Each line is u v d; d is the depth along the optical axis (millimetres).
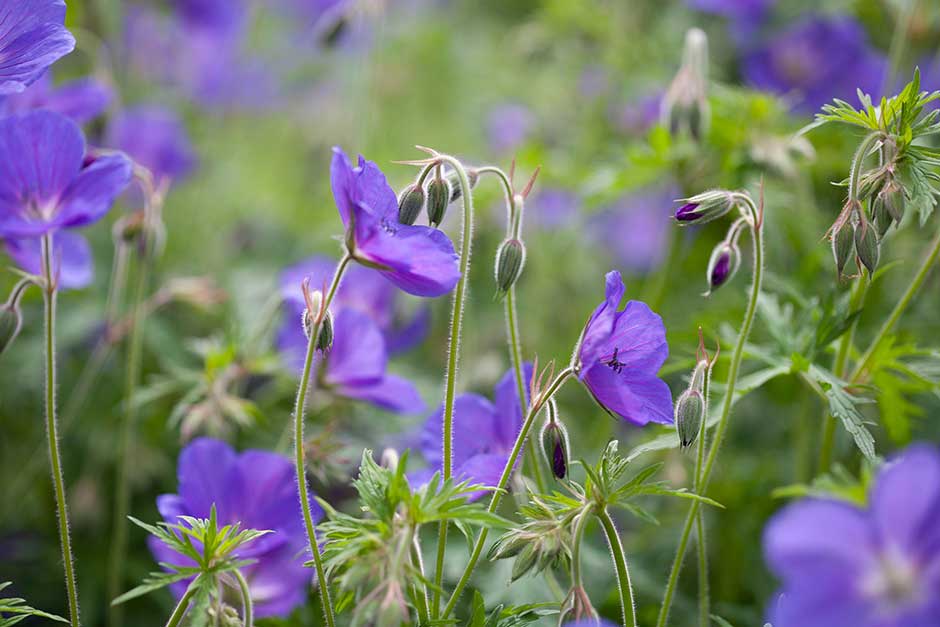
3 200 722
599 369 695
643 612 837
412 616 709
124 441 858
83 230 1104
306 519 698
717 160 932
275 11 1661
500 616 715
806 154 896
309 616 786
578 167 1036
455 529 850
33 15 735
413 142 1533
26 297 977
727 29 1199
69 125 720
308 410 903
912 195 723
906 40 938
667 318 989
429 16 1706
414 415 950
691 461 879
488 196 991
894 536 639
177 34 1404
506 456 739
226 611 712
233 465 769
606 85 1241
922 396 896
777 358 794
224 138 1545
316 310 698
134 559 939
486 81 1604
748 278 964
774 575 873
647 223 1218
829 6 1062
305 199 1437
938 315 912
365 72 1433
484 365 987
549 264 1146
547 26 1288
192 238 1271
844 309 787
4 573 925
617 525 913
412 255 688
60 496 733
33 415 984
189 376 859
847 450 879
